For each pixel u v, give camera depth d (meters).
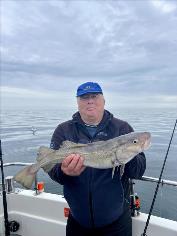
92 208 1.17
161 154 7.71
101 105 1.24
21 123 26.47
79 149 1.13
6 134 15.52
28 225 1.70
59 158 1.15
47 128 18.73
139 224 1.37
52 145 1.27
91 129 1.26
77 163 1.07
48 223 1.64
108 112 1.30
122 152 1.08
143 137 1.08
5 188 1.59
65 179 1.16
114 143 1.10
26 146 10.38
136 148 1.08
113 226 1.18
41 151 1.18
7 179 1.74
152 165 6.22
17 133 15.90
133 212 1.39
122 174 1.10
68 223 1.29
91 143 1.14
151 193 3.47
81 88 1.23
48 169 1.18
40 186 1.74
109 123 1.26
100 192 1.16
